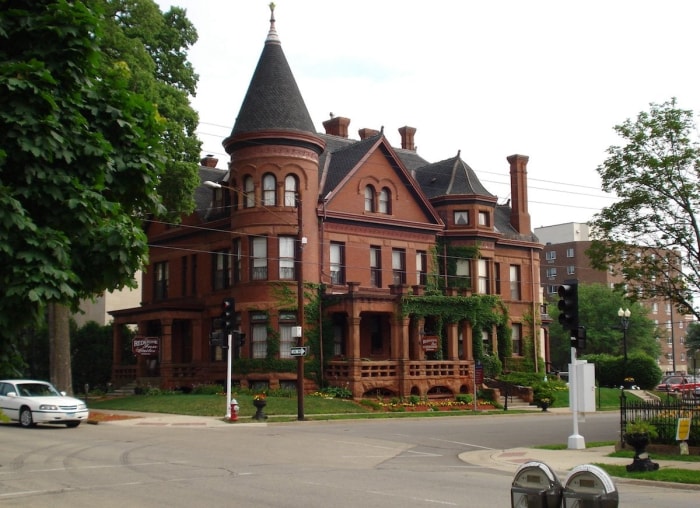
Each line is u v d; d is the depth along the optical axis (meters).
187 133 37.38
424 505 12.27
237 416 32.59
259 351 42.19
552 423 32.88
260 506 12.07
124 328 54.47
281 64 43.38
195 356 46.34
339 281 44.41
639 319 92.81
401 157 56.16
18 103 8.09
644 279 27.23
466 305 45.59
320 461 18.86
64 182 8.30
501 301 50.66
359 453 21.05
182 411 34.66
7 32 8.39
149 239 52.59
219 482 14.80
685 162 25.92
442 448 23.06
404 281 47.16
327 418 32.84
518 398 45.25
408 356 42.62
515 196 55.78
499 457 20.39
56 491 13.60
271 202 42.19
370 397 41.28
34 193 8.20
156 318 46.03
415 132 59.28
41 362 52.03
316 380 42.06
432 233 49.00
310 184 42.75
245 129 42.28
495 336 49.62
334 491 13.77
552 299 106.12
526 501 6.04
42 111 8.23
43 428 27.98
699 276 26.28
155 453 19.86
